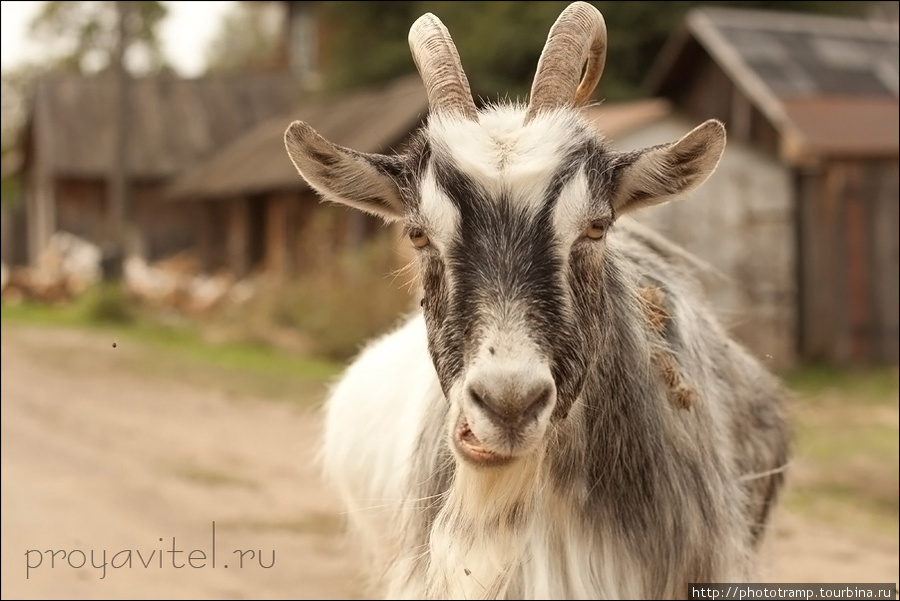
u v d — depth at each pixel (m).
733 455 4.05
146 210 32.19
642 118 13.92
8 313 20.28
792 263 14.04
